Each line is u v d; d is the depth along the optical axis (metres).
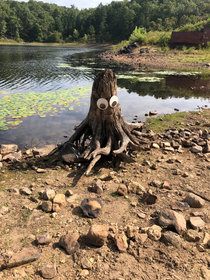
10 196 3.51
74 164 4.56
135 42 37.94
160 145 5.62
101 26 94.62
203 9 78.00
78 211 3.17
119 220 3.02
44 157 5.01
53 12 125.94
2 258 2.39
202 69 21.69
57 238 2.70
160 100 10.92
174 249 2.55
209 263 2.40
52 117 8.15
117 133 4.77
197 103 10.41
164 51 32.44
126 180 4.01
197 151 5.21
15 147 5.62
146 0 96.56
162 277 2.24
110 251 2.54
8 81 14.27
